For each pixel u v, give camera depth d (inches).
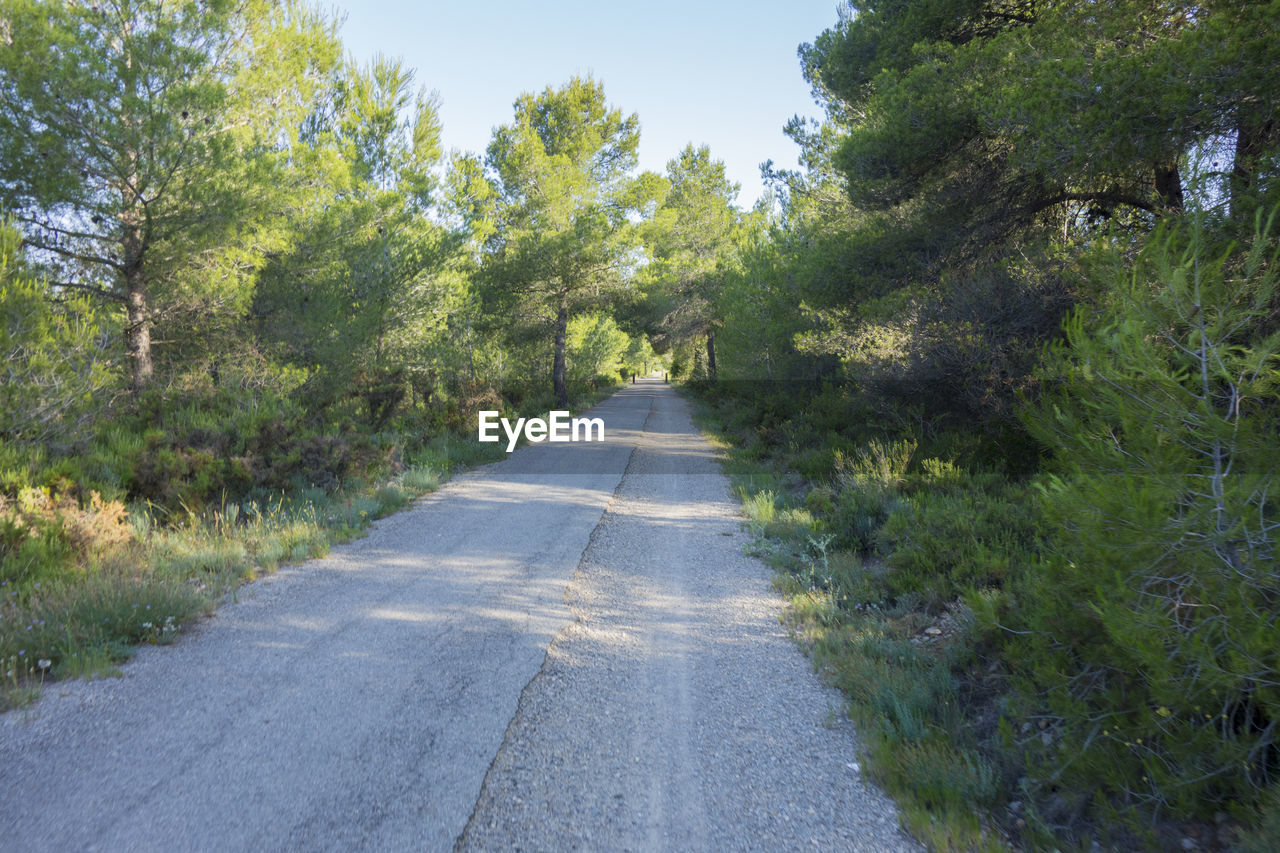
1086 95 294.4
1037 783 141.0
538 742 160.7
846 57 539.2
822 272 515.5
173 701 174.4
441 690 185.5
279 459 426.3
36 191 416.8
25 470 293.4
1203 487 131.0
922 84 403.9
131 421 448.1
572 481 538.3
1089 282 219.8
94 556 268.8
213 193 452.8
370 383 655.1
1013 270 394.0
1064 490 147.0
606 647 221.1
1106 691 143.6
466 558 320.8
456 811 133.0
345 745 155.3
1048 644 159.2
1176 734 129.7
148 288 493.0
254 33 536.1
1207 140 273.4
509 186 1222.3
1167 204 345.7
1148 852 120.8
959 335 393.1
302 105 641.0
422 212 789.2
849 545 328.2
